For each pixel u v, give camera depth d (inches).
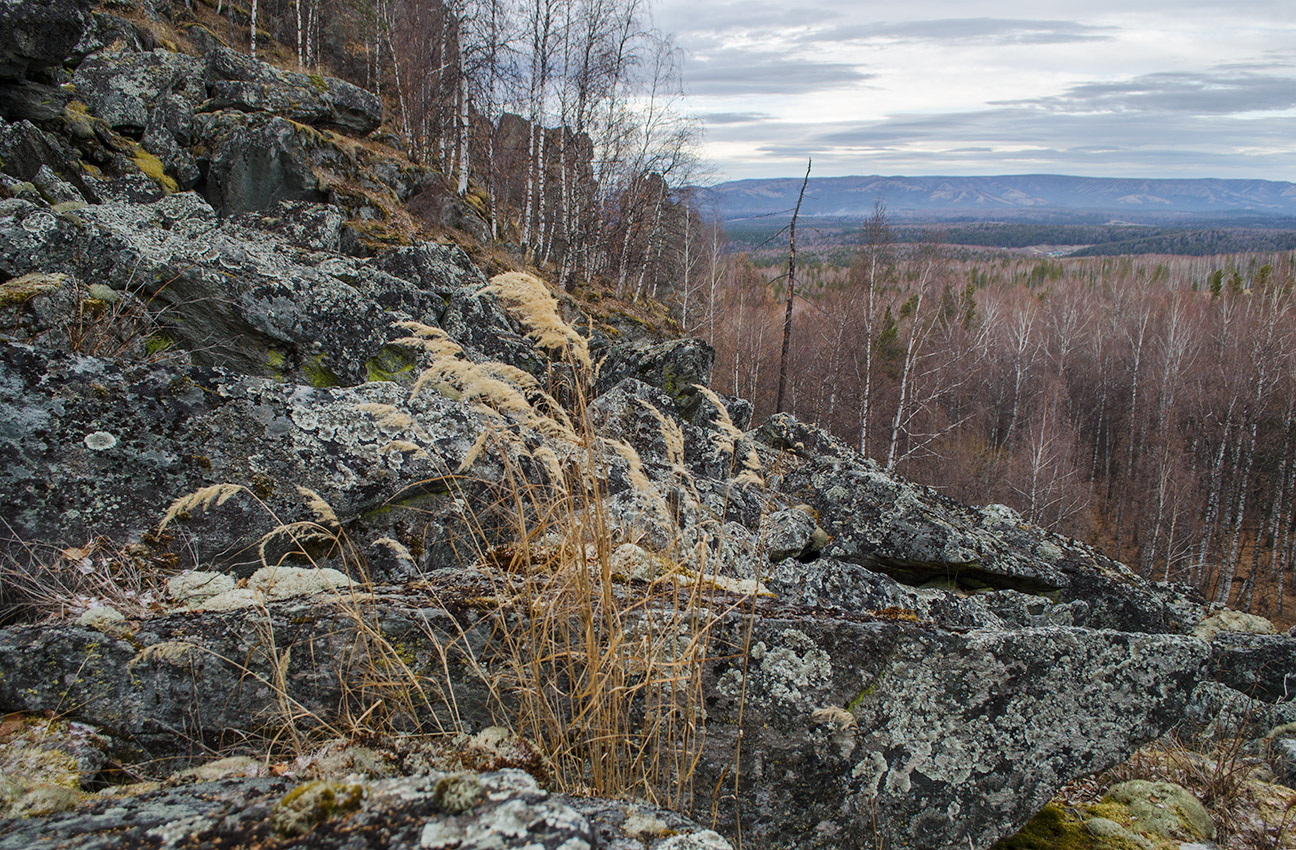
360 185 626.2
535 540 111.7
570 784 83.0
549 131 964.6
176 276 187.3
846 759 95.7
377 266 317.4
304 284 204.4
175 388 118.3
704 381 482.6
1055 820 118.0
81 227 184.7
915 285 1272.1
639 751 84.9
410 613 88.9
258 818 50.4
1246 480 1336.1
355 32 1055.6
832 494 230.2
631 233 1154.0
